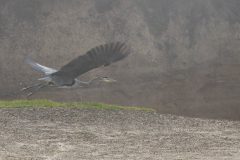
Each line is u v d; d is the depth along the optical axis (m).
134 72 29.20
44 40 30.92
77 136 17.55
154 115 21.50
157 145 16.67
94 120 20.05
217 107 26.88
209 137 18.25
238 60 30.92
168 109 26.52
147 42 31.39
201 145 16.92
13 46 30.30
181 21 32.84
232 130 19.83
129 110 21.92
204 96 27.72
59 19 32.03
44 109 21.09
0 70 28.89
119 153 15.35
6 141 16.56
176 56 30.91
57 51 30.64
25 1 32.50
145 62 30.14
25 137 17.17
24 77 28.50
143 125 19.78
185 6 33.50
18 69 29.00
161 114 21.86
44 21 31.84
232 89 28.36
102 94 27.17
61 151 15.44
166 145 16.73
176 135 18.33
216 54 31.28
